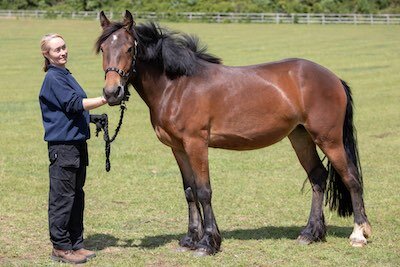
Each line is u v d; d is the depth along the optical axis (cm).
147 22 690
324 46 3831
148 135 1578
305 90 705
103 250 704
